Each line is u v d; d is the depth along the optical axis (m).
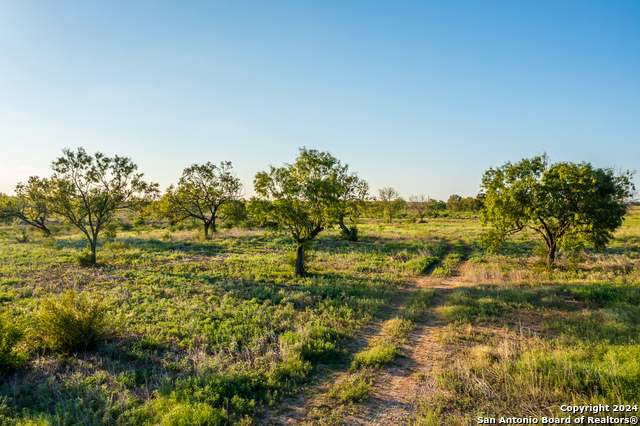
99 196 24.14
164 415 5.53
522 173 19.11
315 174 20.36
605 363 6.70
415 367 8.23
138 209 26.55
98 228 24.41
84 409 5.86
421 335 10.57
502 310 12.39
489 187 20.20
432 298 15.35
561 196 18.06
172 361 8.15
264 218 19.88
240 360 8.25
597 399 5.57
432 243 35.25
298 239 19.83
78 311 8.89
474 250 31.86
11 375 7.20
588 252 26.69
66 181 23.05
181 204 38.91
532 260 24.27
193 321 10.70
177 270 20.08
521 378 6.59
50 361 7.81
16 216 38.03
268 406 6.50
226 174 40.06
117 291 14.31
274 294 15.07
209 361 7.84
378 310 13.42
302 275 19.66
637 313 10.36
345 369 8.25
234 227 51.66
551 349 8.37
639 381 5.87
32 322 9.74
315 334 10.15
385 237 42.66
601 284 14.76
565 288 14.51
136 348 8.73
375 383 7.43
